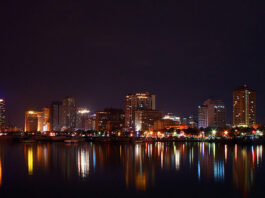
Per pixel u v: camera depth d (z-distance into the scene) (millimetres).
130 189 84562
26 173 111500
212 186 87062
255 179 96500
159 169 118812
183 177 100750
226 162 140000
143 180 96500
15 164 136875
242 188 84438
